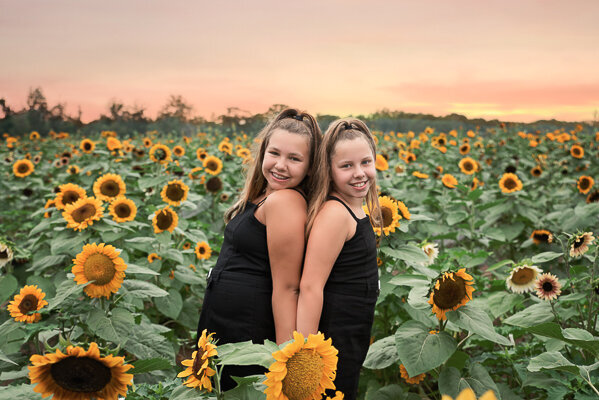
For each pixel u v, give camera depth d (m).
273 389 1.44
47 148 14.82
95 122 25.83
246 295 2.24
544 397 2.98
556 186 8.66
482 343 3.24
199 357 1.63
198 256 4.36
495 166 11.83
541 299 3.15
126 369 1.65
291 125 2.26
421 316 3.11
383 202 3.17
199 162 8.42
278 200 2.19
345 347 2.22
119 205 3.79
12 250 3.49
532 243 5.12
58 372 1.62
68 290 2.36
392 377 3.39
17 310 2.49
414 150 10.91
